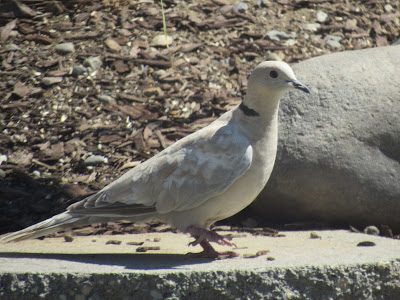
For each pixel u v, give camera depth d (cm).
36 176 1166
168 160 815
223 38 1531
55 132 1266
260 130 805
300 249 867
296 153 1016
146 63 1441
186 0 1631
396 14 1653
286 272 760
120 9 1582
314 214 1026
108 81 1388
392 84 1061
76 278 748
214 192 795
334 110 1040
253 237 966
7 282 754
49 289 750
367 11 1653
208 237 808
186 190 801
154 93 1371
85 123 1288
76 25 1533
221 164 794
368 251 845
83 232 1017
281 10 1630
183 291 747
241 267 763
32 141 1247
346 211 1008
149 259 825
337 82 1066
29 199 1108
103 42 1485
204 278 749
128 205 820
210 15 1594
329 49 1524
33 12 1562
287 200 1030
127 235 1002
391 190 997
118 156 1212
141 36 1512
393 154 1020
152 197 812
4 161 1197
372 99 1045
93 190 1128
